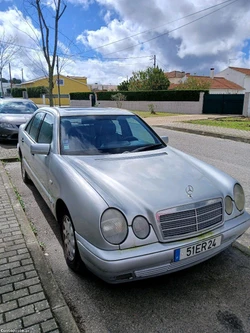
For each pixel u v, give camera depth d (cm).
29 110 1012
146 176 265
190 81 3856
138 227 213
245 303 232
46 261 274
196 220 232
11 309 210
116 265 201
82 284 253
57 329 194
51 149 323
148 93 2727
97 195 227
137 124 389
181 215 227
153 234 216
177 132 1252
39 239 330
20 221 358
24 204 430
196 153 803
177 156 334
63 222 286
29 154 438
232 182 281
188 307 227
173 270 225
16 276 248
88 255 217
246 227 267
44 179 344
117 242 207
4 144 893
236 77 4825
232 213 263
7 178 536
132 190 238
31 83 5328
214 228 243
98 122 361
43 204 431
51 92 1283
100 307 226
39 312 208
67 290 245
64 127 338
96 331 202
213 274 270
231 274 270
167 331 204
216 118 1823
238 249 314
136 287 250
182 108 2427
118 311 222
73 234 258
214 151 833
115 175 261
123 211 214
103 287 249
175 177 269
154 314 219
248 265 285
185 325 209
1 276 247
